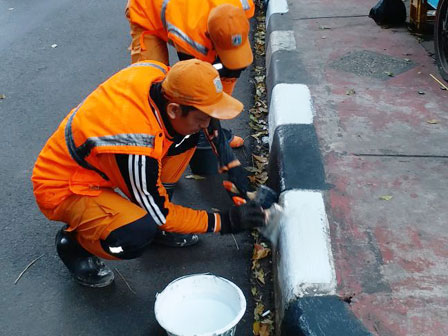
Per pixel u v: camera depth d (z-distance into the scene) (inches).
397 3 213.6
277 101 160.6
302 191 122.6
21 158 167.0
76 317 113.6
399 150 137.6
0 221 140.4
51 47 245.3
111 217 104.3
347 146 139.4
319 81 174.1
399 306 95.3
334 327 91.8
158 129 97.0
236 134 176.4
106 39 251.9
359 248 107.8
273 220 114.7
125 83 99.8
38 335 109.7
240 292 100.2
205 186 150.9
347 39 206.1
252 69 221.6
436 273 101.8
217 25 117.5
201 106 94.0
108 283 120.3
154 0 131.3
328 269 102.3
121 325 111.7
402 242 109.1
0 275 123.7
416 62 186.1
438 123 149.0
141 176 97.2
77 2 301.0
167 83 94.8
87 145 99.1
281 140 141.7
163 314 101.8
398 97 163.8
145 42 138.5
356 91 167.5
